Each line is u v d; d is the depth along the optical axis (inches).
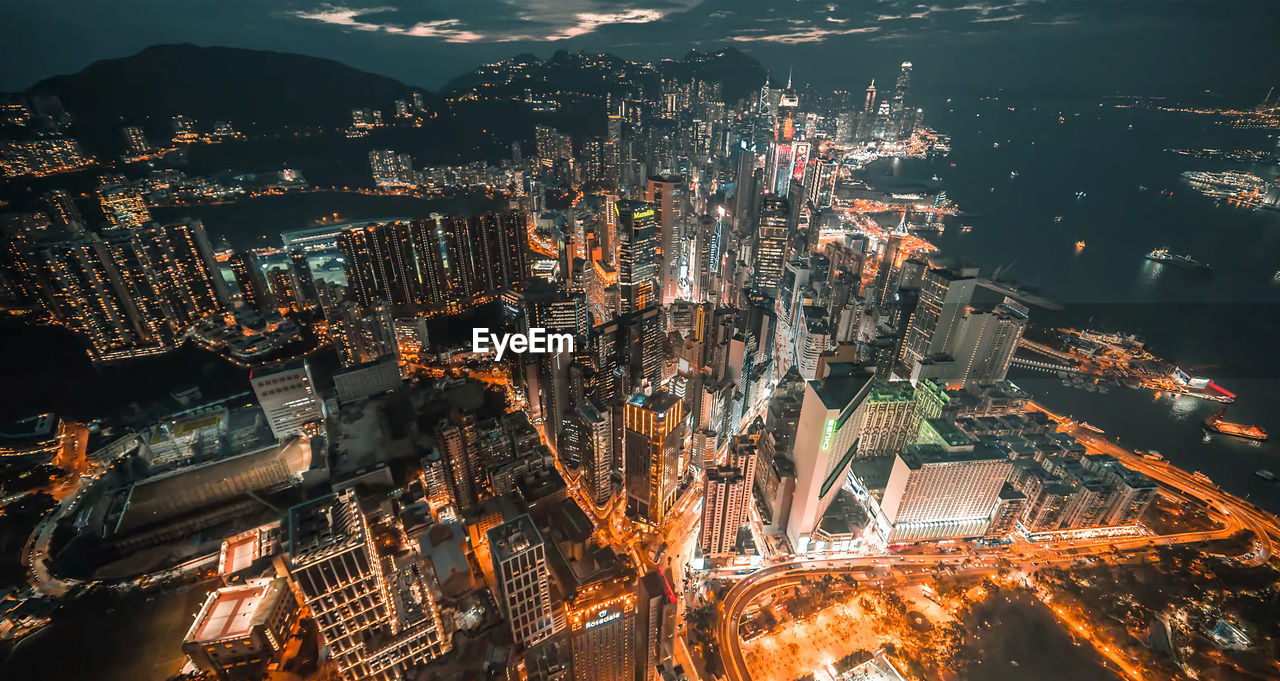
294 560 6697.8
